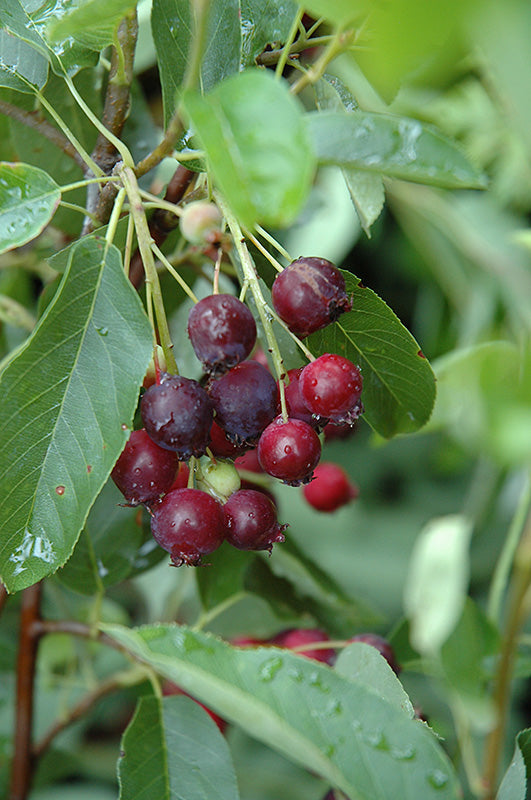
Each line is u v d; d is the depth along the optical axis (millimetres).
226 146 234
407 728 260
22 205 268
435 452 511
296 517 500
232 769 300
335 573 513
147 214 289
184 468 281
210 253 321
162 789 296
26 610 329
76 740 410
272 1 283
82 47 282
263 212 233
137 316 262
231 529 269
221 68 276
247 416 264
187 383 262
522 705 446
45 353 260
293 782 414
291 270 264
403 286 517
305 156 232
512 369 243
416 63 221
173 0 273
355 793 258
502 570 346
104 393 260
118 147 271
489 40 205
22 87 290
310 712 260
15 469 260
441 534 331
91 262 263
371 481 564
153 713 304
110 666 418
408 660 333
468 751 333
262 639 334
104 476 259
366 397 295
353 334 287
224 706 264
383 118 253
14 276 388
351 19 243
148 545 328
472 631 326
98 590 323
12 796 331
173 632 265
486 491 409
